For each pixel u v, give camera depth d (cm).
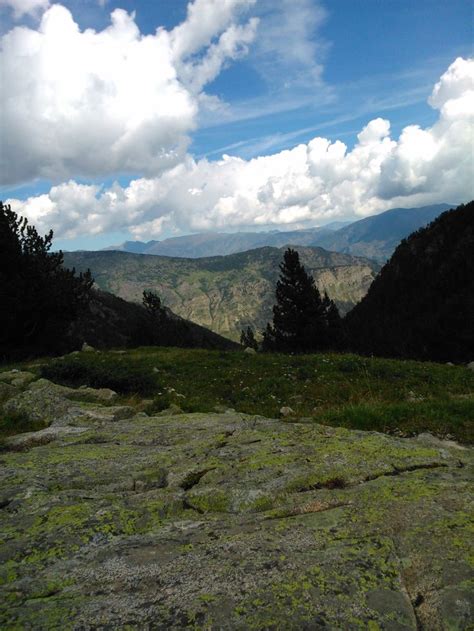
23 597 314
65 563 359
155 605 290
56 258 3472
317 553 345
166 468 623
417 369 2338
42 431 912
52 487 558
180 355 2903
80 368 2008
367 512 416
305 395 1950
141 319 6450
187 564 341
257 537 380
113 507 473
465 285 8231
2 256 3083
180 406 1608
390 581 305
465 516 389
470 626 262
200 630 262
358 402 1802
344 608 278
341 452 616
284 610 277
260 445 685
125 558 360
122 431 868
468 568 312
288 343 4831
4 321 2939
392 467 557
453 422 1105
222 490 510
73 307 3450
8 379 1975
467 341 5906
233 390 2083
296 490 507
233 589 302
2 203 3272
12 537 409
